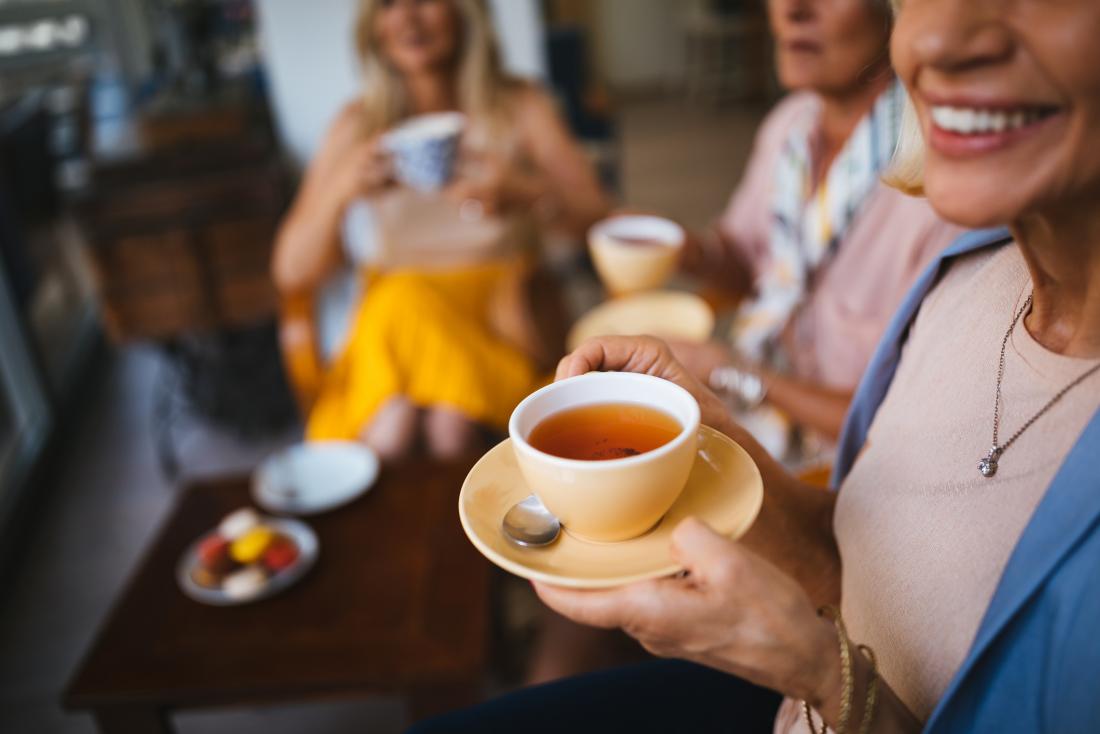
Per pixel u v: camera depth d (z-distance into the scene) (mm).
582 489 472
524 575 481
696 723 820
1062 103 386
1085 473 456
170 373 3201
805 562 746
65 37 3424
